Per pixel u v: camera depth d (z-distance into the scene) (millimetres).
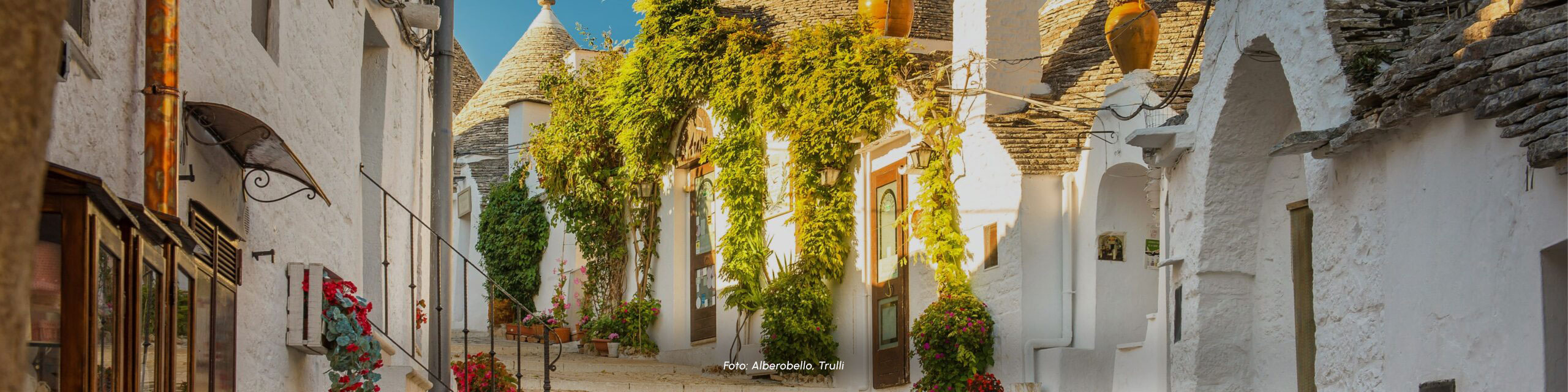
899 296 16750
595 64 22812
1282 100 10352
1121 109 14273
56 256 3748
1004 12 15977
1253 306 10727
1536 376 6629
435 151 11703
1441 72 7301
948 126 15828
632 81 21125
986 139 15523
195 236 5012
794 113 17469
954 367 15211
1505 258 6938
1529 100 6426
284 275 7168
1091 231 14828
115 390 4129
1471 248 7281
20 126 1925
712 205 20375
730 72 18953
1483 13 7211
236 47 6082
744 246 18859
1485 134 7152
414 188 13102
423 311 12984
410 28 11875
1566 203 6391
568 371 17734
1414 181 7930
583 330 22031
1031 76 16031
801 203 17547
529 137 25719
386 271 9070
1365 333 8516
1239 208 10664
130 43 4781
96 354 3850
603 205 22281
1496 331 7020
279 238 7027
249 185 6551
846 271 17750
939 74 15836
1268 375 10562
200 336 5391
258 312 6598
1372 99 7930
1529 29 6703
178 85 5004
